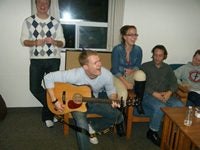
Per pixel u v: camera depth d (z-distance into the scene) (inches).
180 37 138.5
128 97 95.2
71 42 132.7
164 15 132.8
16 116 122.9
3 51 123.9
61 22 128.3
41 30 108.5
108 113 90.7
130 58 114.0
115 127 103.8
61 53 129.4
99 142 102.0
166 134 89.1
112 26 127.6
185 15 135.0
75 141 102.3
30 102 134.7
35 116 124.2
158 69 110.5
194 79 123.2
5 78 128.3
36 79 113.0
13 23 120.7
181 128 74.2
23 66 128.2
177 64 132.6
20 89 131.6
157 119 100.1
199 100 109.7
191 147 81.7
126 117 104.3
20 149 94.3
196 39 140.3
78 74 87.9
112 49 122.4
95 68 80.9
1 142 98.3
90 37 133.9
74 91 89.4
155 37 135.8
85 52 83.4
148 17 131.5
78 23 130.3
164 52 107.6
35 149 95.0
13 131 107.7
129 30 108.0
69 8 127.3
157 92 108.4
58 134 107.2
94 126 95.7
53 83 89.7
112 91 93.2
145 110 104.9
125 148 98.7
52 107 95.0
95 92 96.3
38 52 109.4
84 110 87.3
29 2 119.4
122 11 125.8
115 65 111.0
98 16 131.1
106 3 129.2
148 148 99.6
